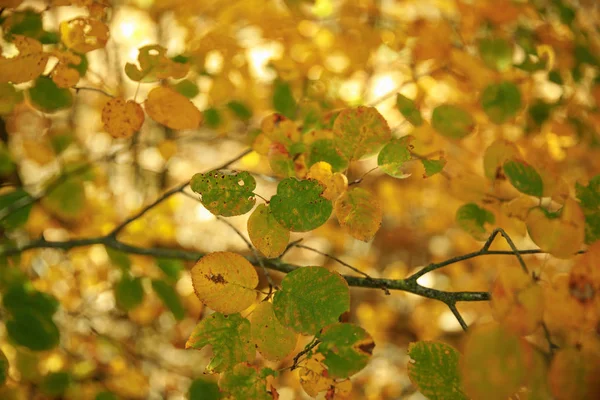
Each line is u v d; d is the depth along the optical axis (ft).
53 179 3.35
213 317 2.11
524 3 3.38
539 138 3.41
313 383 2.10
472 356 1.96
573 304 2.01
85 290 4.16
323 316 2.07
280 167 2.29
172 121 2.29
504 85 2.94
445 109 2.66
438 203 6.12
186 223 5.98
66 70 2.31
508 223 2.67
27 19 2.42
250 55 3.75
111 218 4.65
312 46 3.86
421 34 3.45
